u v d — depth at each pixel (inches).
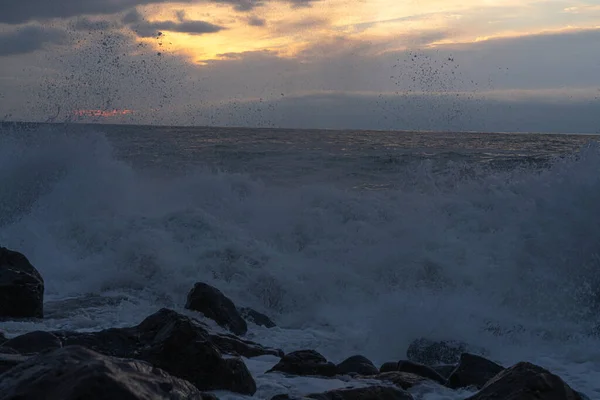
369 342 292.0
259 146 1177.4
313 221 462.3
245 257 402.9
